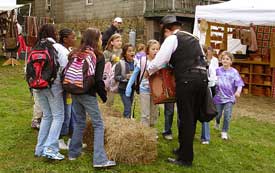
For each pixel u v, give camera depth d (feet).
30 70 13.94
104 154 14.16
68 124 16.52
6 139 17.11
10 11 47.39
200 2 56.34
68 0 79.20
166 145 17.51
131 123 16.26
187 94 14.32
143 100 17.01
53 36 14.51
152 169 14.47
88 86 13.34
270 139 21.29
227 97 19.70
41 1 91.15
